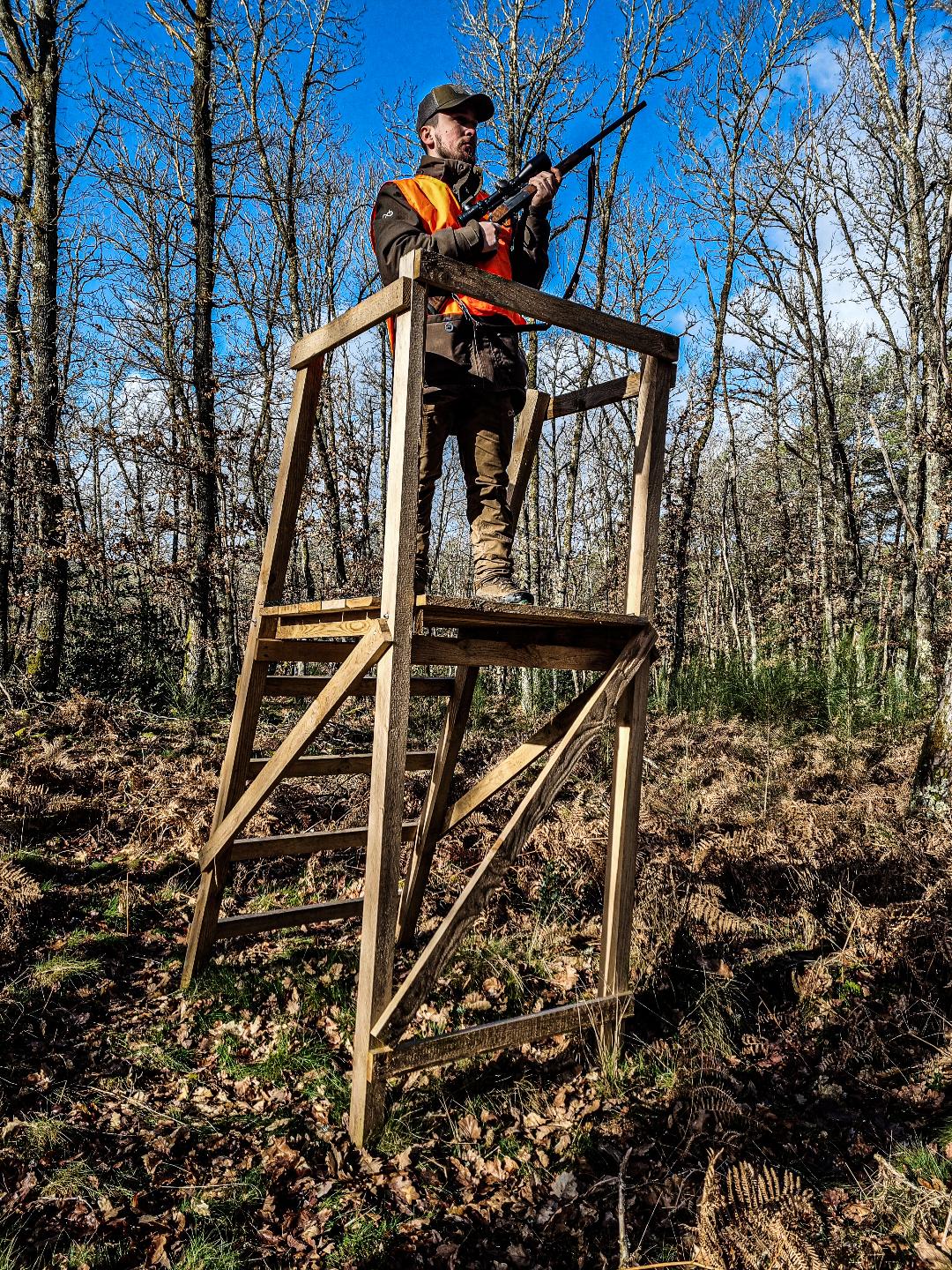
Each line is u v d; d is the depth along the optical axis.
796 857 5.50
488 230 3.26
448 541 31.62
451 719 4.38
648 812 6.66
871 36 15.60
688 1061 3.62
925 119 16.98
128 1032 3.78
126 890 4.93
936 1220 2.66
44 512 10.13
